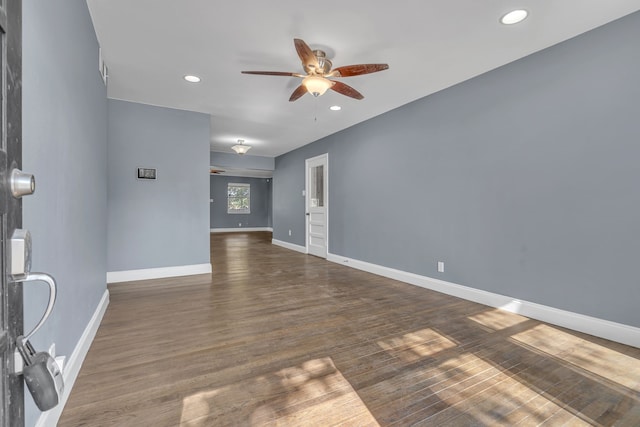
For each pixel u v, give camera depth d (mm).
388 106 4129
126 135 3943
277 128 5281
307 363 1946
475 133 3191
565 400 1579
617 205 2242
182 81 3326
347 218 5219
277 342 2240
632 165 2172
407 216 4035
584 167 2404
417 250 3889
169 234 4242
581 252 2426
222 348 2143
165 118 4172
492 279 3051
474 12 2168
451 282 3459
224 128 5266
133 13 2178
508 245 2912
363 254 4840
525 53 2723
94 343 2207
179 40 2533
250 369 1871
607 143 2285
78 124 1855
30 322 1123
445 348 2146
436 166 3623
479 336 2344
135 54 2756
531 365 1920
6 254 621
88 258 2166
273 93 3670
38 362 695
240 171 10211
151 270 4148
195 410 1497
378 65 2447
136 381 1735
